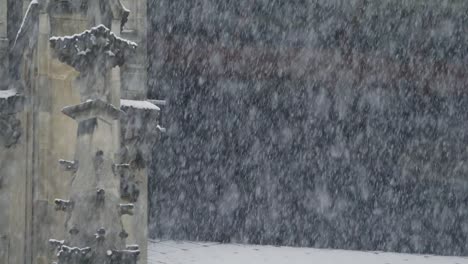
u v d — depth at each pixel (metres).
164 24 24.58
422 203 23.69
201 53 24.58
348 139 24.12
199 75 24.62
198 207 24.50
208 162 24.61
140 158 8.52
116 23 7.36
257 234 24.34
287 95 24.47
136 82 9.11
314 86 24.33
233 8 24.64
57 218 8.07
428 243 23.62
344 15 23.95
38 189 8.09
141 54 9.16
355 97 24.05
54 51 7.00
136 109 8.55
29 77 8.18
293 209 24.36
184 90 24.64
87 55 6.87
